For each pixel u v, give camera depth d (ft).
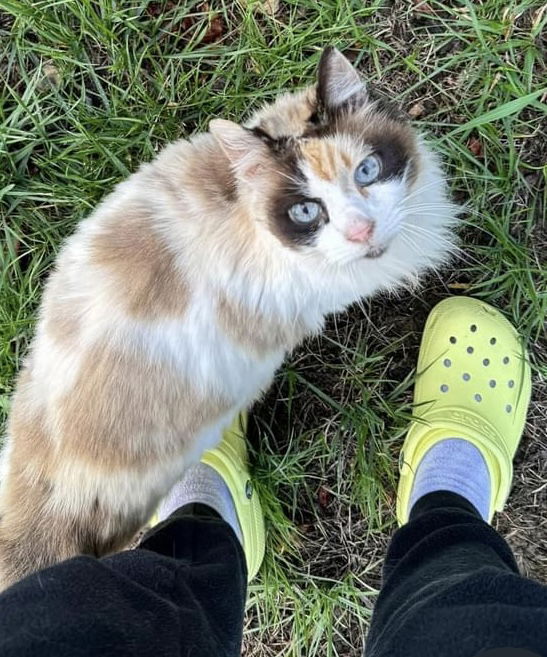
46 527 1.79
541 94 2.04
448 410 2.12
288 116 1.67
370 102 1.67
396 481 2.17
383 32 2.10
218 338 1.78
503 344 2.11
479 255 2.13
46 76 2.17
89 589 1.33
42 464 1.79
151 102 2.12
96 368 1.73
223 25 2.15
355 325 2.20
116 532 1.84
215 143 1.74
